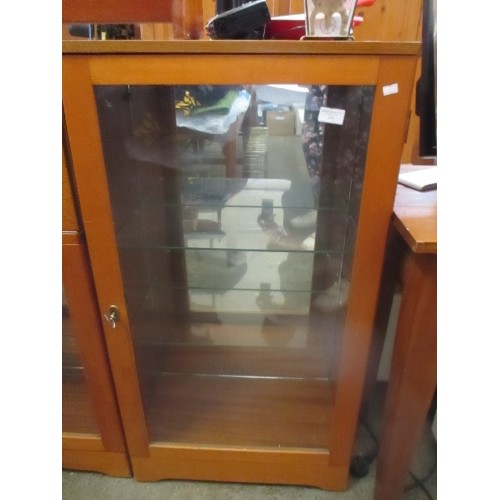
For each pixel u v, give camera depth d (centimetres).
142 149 83
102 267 71
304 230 96
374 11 92
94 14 68
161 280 105
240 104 71
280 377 110
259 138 85
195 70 55
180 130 85
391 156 60
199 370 112
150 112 81
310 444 93
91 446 95
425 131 73
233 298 120
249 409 101
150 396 100
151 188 91
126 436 92
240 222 98
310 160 87
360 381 80
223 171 92
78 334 78
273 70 55
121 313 75
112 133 67
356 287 70
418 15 92
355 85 57
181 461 95
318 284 107
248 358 116
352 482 98
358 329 74
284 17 67
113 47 54
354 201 70
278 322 126
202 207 97
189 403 103
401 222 61
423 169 89
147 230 91
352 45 53
